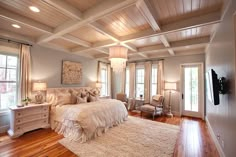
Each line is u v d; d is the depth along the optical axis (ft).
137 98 20.75
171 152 8.21
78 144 9.07
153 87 19.83
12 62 11.69
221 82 7.16
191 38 12.39
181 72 17.63
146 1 6.62
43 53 13.78
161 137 10.38
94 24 9.05
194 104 16.93
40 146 8.77
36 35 12.23
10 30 10.96
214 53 10.14
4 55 11.24
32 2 7.17
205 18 8.18
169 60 18.47
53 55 14.75
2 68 11.13
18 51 11.91
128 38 11.35
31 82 12.66
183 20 8.91
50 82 14.39
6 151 8.07
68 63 16.28
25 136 10.32
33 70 12.91
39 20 9.21
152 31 10.16
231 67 6.05
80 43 12.91
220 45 8.20
